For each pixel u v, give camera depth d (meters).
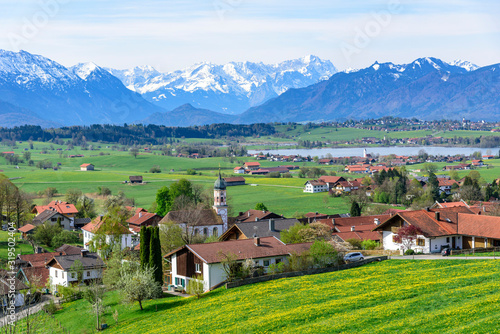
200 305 80.12
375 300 68.06
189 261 96.81
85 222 195.62
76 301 100.62
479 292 65.06
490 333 50.09
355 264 94.50
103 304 94.31
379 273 84.62
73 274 114.94
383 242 113.75
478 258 90.19
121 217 177.38
